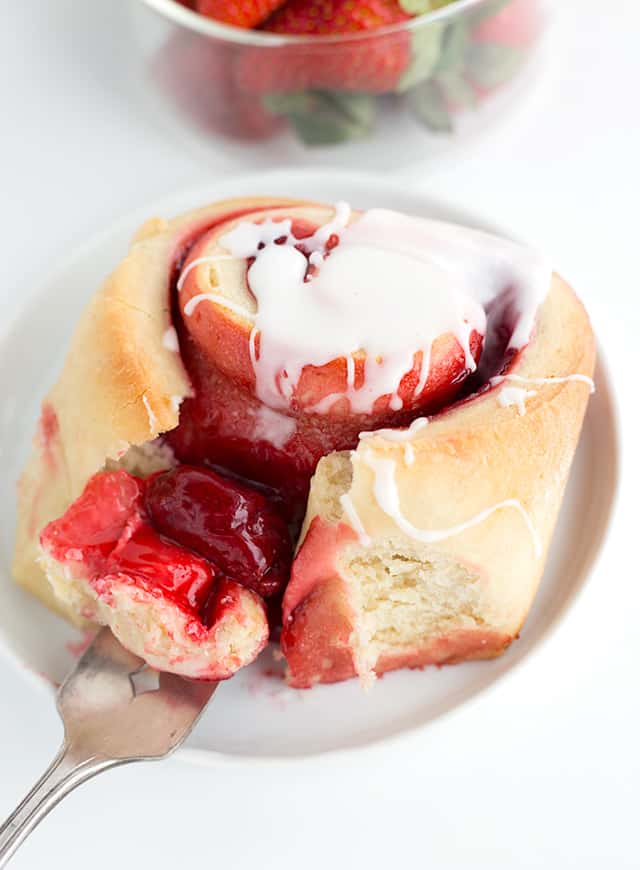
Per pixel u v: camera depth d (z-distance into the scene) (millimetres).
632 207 362
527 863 270
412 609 266
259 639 259
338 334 255
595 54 392
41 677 270
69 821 274
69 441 276
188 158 378
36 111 387
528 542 258
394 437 252
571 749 281
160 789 276
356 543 254
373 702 271
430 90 350
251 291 266
